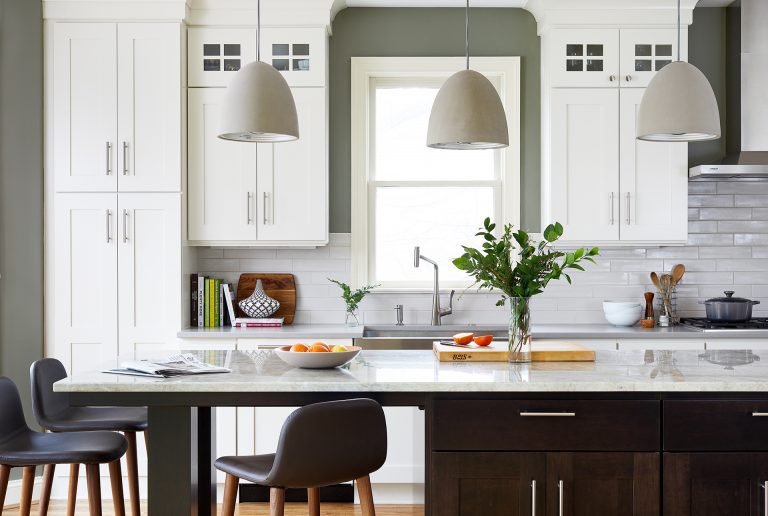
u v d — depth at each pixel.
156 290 4.61
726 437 2.60
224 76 4.74
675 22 4.80
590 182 4.81
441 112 2.91
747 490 2.61
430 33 5.20
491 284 2.97
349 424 2.39
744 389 2.55
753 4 4.90
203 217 4.75
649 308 5.00
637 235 4.80
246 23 4.73
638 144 4.80
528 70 5.20
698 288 5.20
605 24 4.80
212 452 3.13
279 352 2.85
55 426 3.18
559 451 2.61
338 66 5.18
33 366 3.21
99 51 4.62
